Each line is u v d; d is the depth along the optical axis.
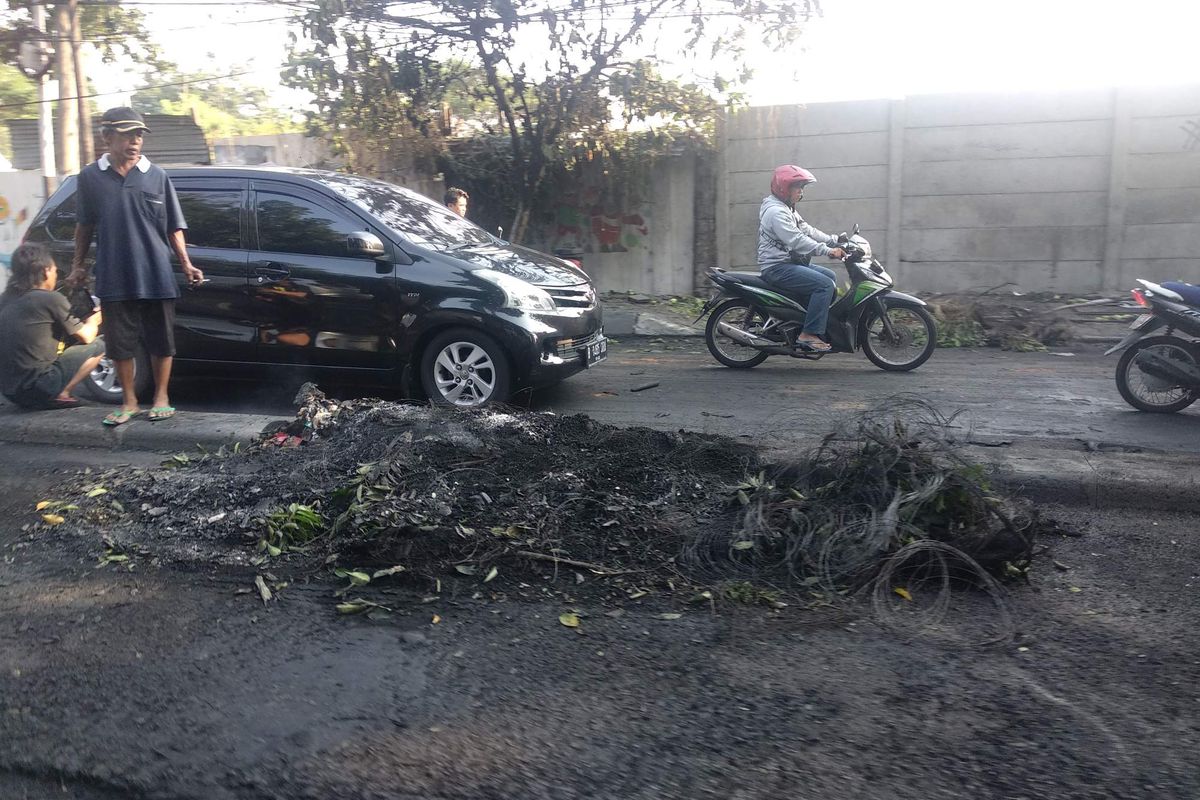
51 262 6.74
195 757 2.84
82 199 5.98
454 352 6.81
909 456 4.45
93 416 6.44
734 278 8.87
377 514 4.36
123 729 2.99
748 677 3.31
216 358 7.12
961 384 8.30
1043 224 12.38
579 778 2.73
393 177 13.50
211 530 4.56
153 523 4.68
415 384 6.98
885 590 3.96
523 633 3.64
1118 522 4.88
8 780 2.75
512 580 4.07
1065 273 12.44
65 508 4.88
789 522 4.32
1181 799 2.62
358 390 7.71
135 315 6.15
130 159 5.94
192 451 6.02
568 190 13.52
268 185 7.10
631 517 4.53
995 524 4.19
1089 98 11.98
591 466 5.00
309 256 6.93
